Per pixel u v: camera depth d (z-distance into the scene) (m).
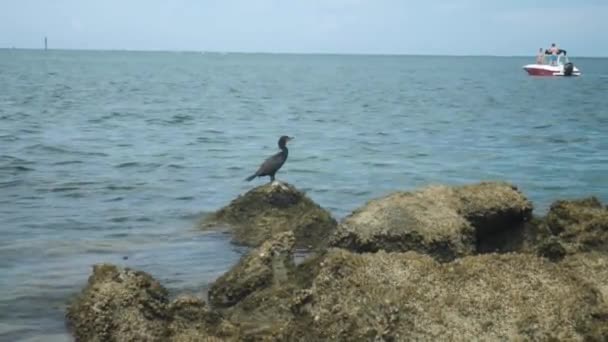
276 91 71.94
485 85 90.19
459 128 37.12
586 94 70.00
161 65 171.38
